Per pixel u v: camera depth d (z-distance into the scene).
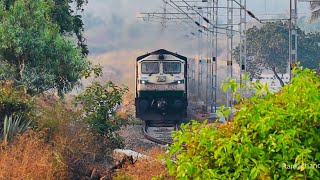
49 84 61.75
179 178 17.06
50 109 46.78
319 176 15.70
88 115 49.19
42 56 61.34
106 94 50.75
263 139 16.17
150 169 36.81
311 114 15.84
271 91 17.67
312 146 16.02
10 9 61.12
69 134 42.47
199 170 16.67
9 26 59.91
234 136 16.20
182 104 86.56
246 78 18.03
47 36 61.47
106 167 43.28
